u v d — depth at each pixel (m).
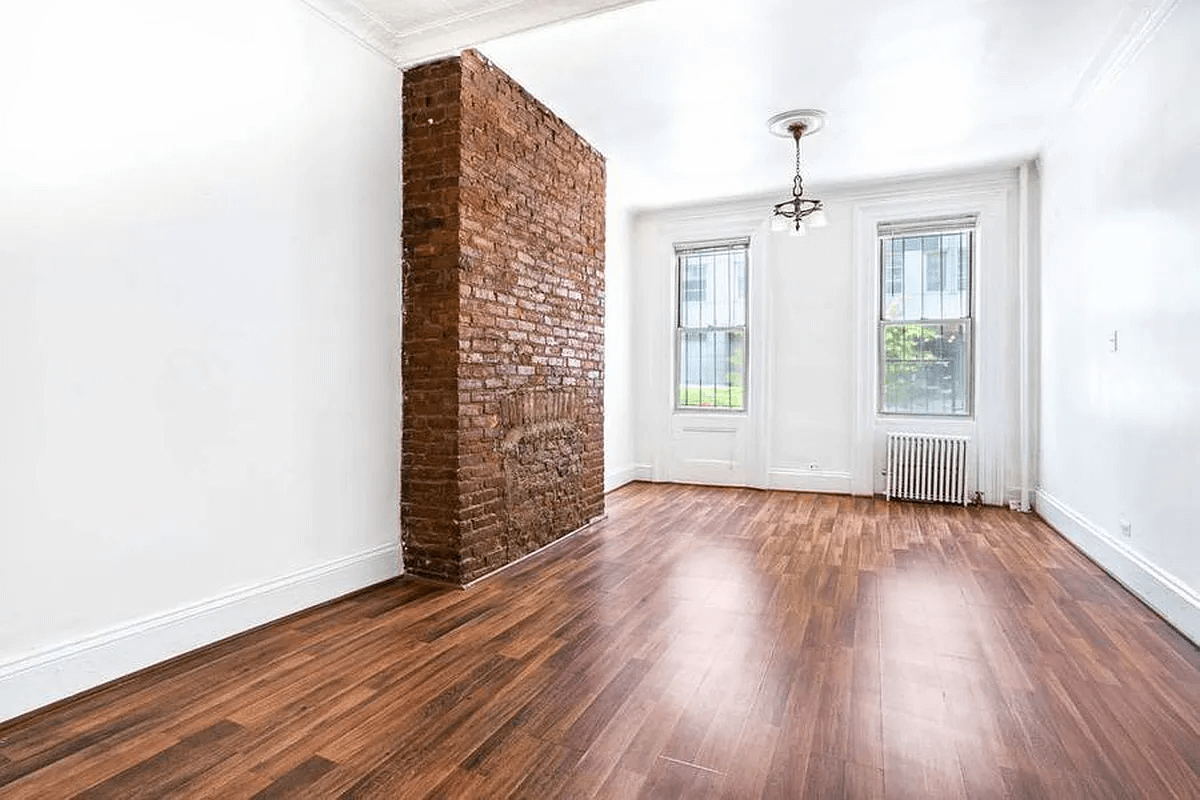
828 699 2.22
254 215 2.78
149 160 2.39
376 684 2.31
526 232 4.03
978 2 3.12
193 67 2.54
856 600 3.22
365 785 1.74
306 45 3.02
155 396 2.41
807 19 3.27
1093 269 3.99
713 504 5.71
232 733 1.98
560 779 1.77
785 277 6.39
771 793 1.71
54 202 2.12
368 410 3.39
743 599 3.24
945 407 5.91
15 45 2.02
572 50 3.56
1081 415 4.23
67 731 1.98
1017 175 5.54
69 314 2.16
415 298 3.54
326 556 3.16
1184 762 1.85
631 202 6.60
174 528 2.49
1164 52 3.02
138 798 1.67
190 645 2.54
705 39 3.45
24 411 2.05
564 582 3.51
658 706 2.17
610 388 6.44
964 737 1.98
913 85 3.99
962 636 2.77
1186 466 2.80
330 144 3.15
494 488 3.72
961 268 5.83
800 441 6.36
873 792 1.71
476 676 2.38
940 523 4.96
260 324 2.81
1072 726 2.05
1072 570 3.75
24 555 2.05
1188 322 2.80
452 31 3.32
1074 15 3.21
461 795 1.70
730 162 5.38
